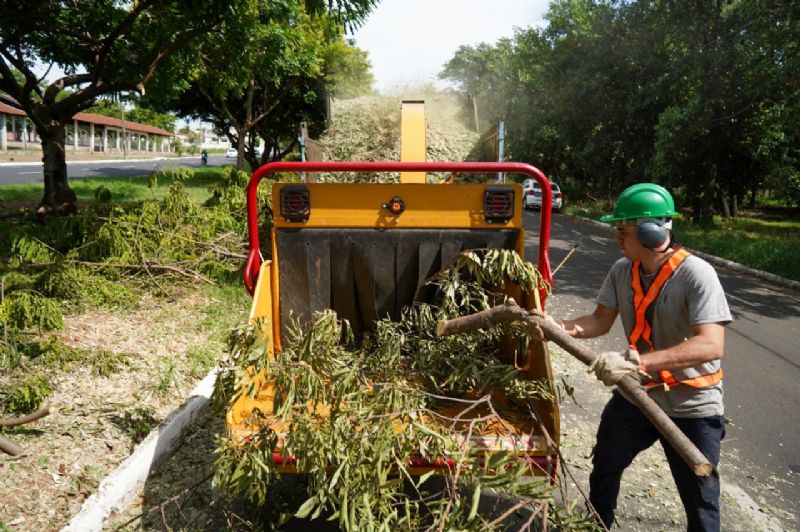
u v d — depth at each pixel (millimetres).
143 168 43938
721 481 4043
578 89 25812
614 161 27344
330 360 2838
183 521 3322
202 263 7992
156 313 6602
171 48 11656
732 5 18531
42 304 4711
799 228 22516
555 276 10883
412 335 3742
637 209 2662
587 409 5023
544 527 2221
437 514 2422
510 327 3307
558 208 28391
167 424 4086
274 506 3236
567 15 28203
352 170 3391
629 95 24328
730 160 23453
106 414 4273
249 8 11164
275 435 2670
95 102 14461
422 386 3275
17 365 4742
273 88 26812
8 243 6555
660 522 3496
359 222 3611
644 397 2229
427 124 6957
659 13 21125
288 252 3633
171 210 8164
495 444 2775
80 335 5609
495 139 5855
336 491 2564
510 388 3041
